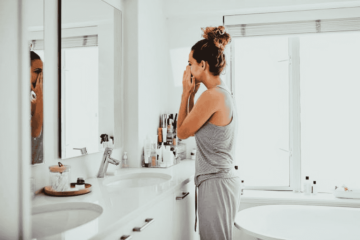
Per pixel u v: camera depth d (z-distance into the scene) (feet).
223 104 6.93
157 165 8.59
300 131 10.85
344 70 11.26
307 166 11.61
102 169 6.80
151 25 9.39
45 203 4.66
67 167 5.31
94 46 6.87
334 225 8.93
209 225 6.76
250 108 11.40
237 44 11.32
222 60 7.66
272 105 11.24
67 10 5.94
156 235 5.42
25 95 3.09
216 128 6.91
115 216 4.07
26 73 3.10
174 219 6.53
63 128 5.82
